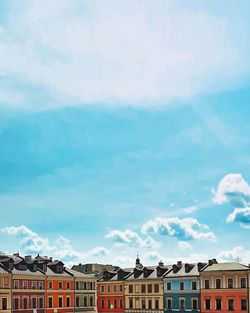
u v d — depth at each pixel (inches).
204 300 3991.1
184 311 4097.0
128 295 4517.7
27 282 3937.0
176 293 4180.6
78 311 4306.1
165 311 4224.9
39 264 4168.3
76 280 4347.9
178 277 4183.1
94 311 4453.7
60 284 4205.2
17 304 3823.8
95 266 5383.9
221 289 3909.9
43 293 4042.8
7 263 3882.9
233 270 3860.7
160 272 4407.0
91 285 4483.3
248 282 3777.1
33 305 3944.4
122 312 4530.0
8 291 3772.1
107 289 4694.9
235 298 3826.3
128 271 4741.6
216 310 3912.4
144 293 4404.5
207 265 4099.4
